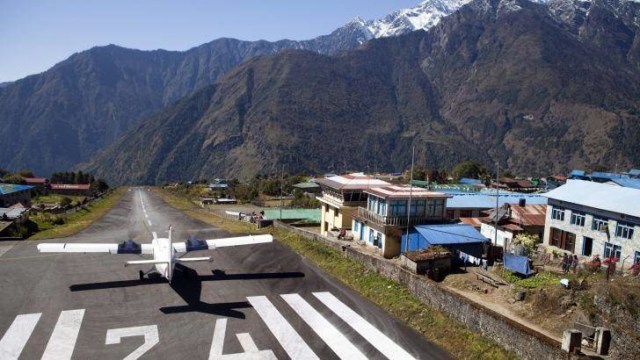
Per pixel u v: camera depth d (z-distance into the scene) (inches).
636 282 1154.0
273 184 5447.8
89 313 1159.0
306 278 1478.8
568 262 1528.1
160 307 1210.6
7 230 2016.5
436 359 983.0
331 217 2347.4
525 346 940.0
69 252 1560.0
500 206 2284.7
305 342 1042.1
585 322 1075.3
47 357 945.5
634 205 1644.9
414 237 1717.5
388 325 1143.6
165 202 4503.0
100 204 4020.7
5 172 6953.7
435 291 1194.6
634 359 930.1
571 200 1827.0
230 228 2504.9
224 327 1103.6
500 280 1418.6
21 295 1259.8
